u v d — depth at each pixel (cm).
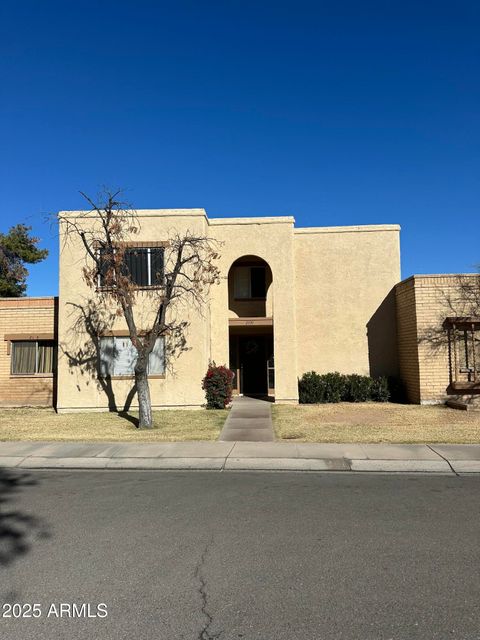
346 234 2166
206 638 384
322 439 1223
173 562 529
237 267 2250
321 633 389
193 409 1827
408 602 438
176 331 1848
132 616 418
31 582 483
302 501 759
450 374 1842
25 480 913
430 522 657
